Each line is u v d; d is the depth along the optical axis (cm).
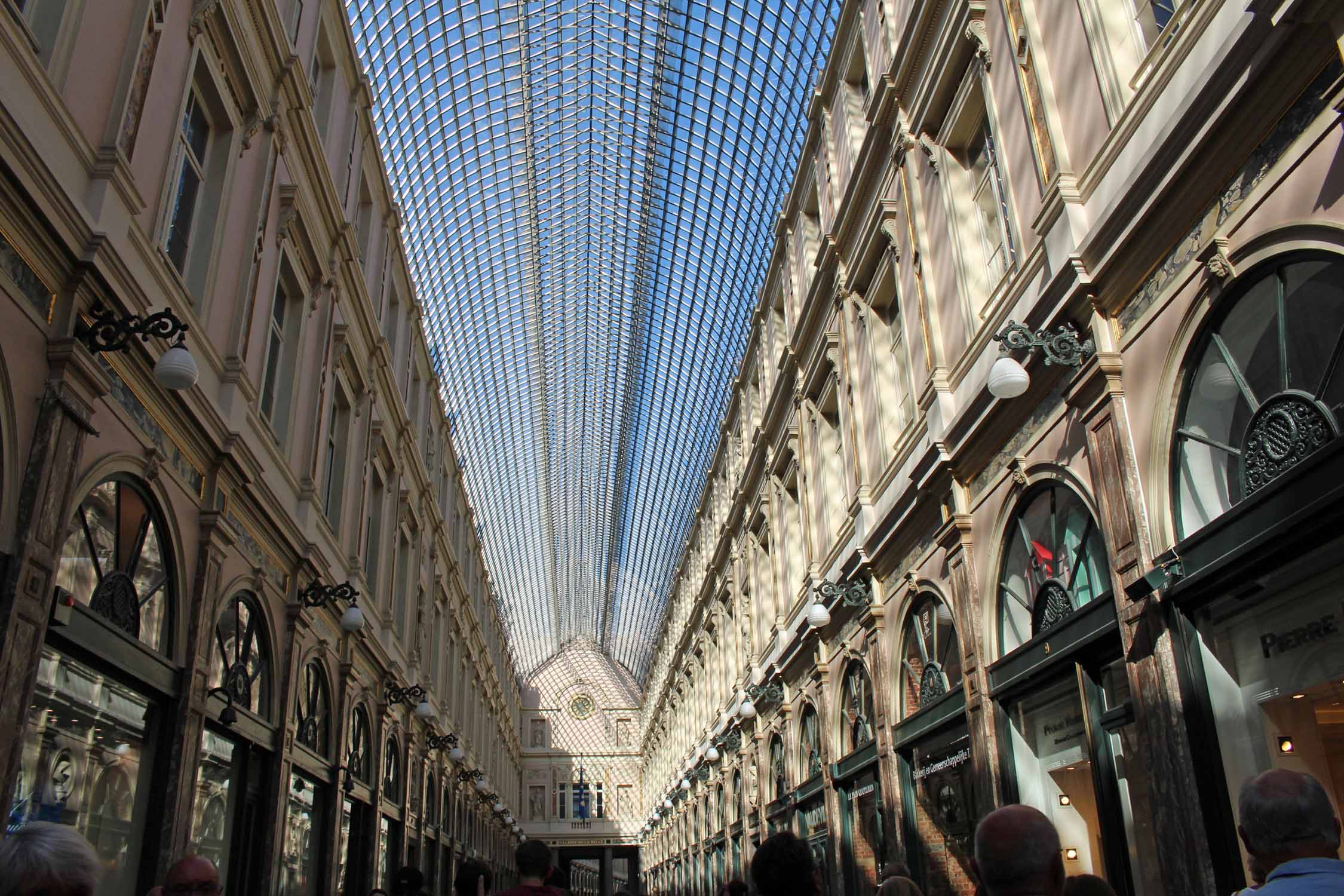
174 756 855
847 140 1591
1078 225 796
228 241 1045
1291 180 561
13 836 246
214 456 954
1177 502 675
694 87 2731
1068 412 825
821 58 2162
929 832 1182
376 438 1802
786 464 2077
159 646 863
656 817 4703
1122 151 741
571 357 4519
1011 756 952
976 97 1080
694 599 3738
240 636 1073
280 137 1196
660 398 4369
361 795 1627
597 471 5441
